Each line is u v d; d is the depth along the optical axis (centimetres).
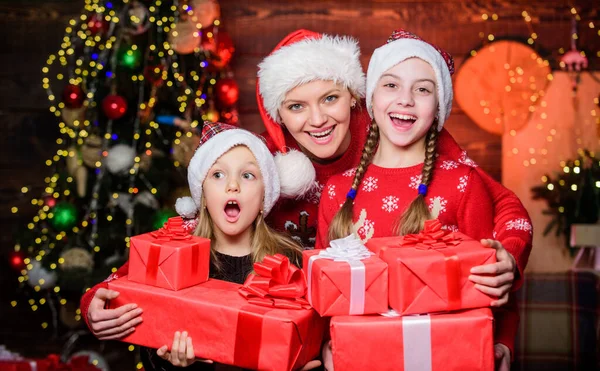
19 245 303
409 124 168
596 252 330
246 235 178
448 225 168
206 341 143
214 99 307
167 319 146
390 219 169
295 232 202
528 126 343
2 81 347
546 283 318
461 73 345
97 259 295
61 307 336
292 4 345
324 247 178
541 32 344
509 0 344
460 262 133
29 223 346
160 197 288
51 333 338
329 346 150
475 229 167
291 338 137
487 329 130
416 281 131
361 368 130
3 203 347
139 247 153
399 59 166
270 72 189
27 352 335
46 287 293
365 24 345
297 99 187
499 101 344
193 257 152
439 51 179
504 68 344
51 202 300
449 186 169
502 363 165
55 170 325
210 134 179
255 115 347
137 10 283
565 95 342
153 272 150
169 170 288
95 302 154
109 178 288
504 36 344
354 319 132
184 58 300
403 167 174
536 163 342
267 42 346
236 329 140
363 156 180
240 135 173
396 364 130
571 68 342
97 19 291
